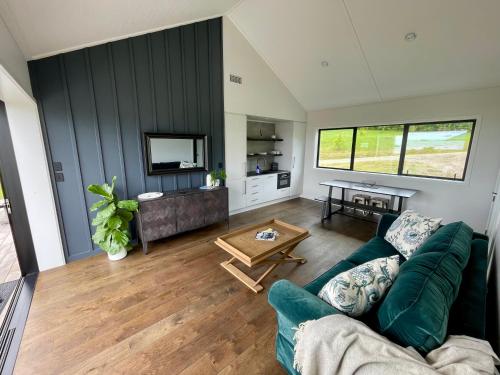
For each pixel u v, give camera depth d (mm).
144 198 3029
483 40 2664
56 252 2672
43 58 2416
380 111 4449
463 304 1172
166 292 2246
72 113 2650
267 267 2721
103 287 2312
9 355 1577
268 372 1479
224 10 3527
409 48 3064
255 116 4668
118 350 1624
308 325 1053
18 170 2393
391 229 2375
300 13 3197
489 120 3379
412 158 4250
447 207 3875
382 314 1016
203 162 3893
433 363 823
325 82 4383
